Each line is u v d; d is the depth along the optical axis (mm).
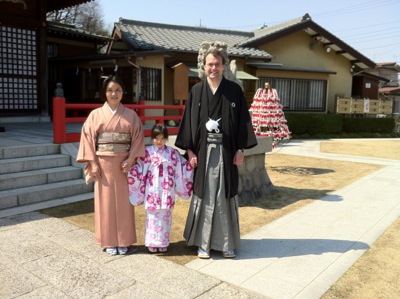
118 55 10547
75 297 2691
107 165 3434
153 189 3459
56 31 12141
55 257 3348
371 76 19234
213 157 3422
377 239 4031
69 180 5453
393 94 27297
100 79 11750
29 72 9797
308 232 4227
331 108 18156
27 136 6801
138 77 10930
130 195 3471
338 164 9062
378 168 8578
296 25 15633
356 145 13562
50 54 13055
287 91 16250
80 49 13820
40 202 4875
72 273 3055
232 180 3438
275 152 11016
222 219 3436
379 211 5105
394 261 3465
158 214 3500
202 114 3414
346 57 18031
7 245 3555
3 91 9375
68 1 10086
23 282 2881
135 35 13109
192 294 2779
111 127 3418
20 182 4965
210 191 3432
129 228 3531
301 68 16344
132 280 2971
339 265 3354
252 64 15008
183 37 14586
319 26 16203
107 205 3451
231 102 3402
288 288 2916
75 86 12539
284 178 7230
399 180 7191
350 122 17578
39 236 3814
